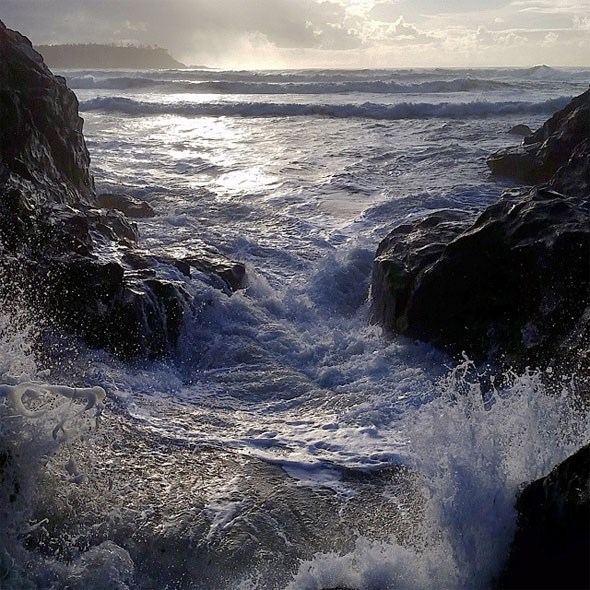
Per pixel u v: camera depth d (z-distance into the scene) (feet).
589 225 21.02
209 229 36.47
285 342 23.81
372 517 14.57
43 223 24.30
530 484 12.54
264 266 31.40
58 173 32.09
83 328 21.91
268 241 34.81
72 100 37.06
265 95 110.42
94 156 56.08
